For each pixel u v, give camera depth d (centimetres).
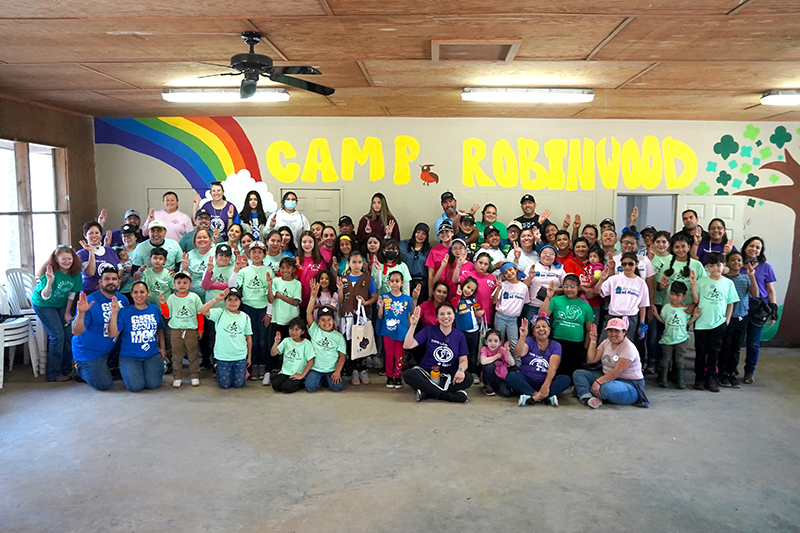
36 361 599
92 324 539
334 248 636
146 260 637
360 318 566
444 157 781
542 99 607
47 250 730
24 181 655
